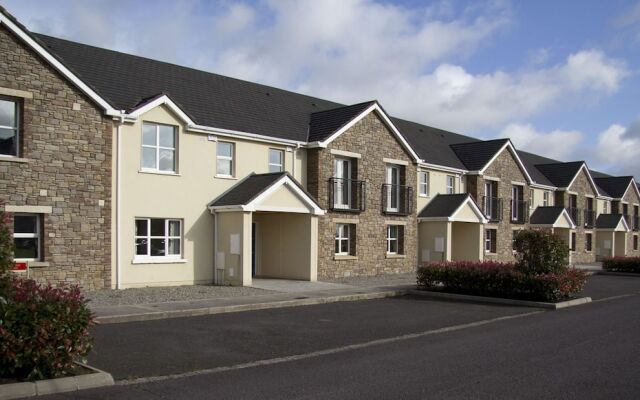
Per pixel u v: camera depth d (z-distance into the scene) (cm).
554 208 3766
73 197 1600
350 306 1581
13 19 1471
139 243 1795
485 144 3334
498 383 761
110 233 1684
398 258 2589
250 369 838
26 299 725
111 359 883
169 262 1842
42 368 714
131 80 1984
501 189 3297
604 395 711
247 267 1880
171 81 2131
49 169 1552
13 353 686
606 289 2259
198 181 1928
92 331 1107
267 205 1930
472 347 1020
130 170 1747
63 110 1581
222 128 1980
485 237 3203
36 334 697
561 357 934
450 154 3294
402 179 2631
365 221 2425
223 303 1461
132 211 1750
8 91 1477
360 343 1050
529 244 1808
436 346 1027
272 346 1009
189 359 895
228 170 2039
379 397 692
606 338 1122
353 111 2395
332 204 2270
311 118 2486
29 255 1532
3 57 1473
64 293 757
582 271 1873
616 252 4838
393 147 2570
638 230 5150
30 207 1512
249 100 2348
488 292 1825
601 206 4741
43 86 1544
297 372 820
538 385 754
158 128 1841
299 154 2244
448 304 1689
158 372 812
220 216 1945
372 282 2166
